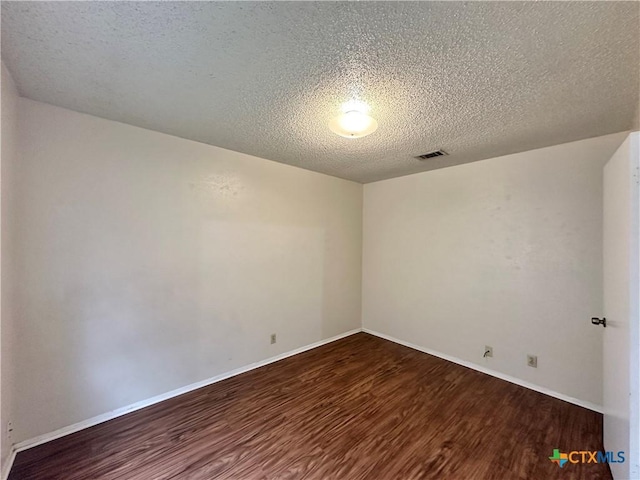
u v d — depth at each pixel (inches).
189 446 72.9
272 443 74.2
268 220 124.0
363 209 168.7
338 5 41.6
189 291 100.9
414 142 97.8
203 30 47.0
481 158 115.7
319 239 145.5
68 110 76.8
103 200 82.9
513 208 109.1
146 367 91.4
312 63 55.7
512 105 70.9
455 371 116.7
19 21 44.7
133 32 47.5
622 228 58.1
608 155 88.7
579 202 94.0
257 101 71.3
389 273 155.0
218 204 108.0
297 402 93.4
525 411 88.8
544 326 100.7
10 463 65.2
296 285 135.3
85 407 80.0
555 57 52.5
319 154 113.7
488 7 41.6
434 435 77.6
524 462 68.3
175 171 96.8
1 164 57.7
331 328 152.1
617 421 60.1
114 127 84.4
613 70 56.2
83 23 45.3
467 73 57.9
